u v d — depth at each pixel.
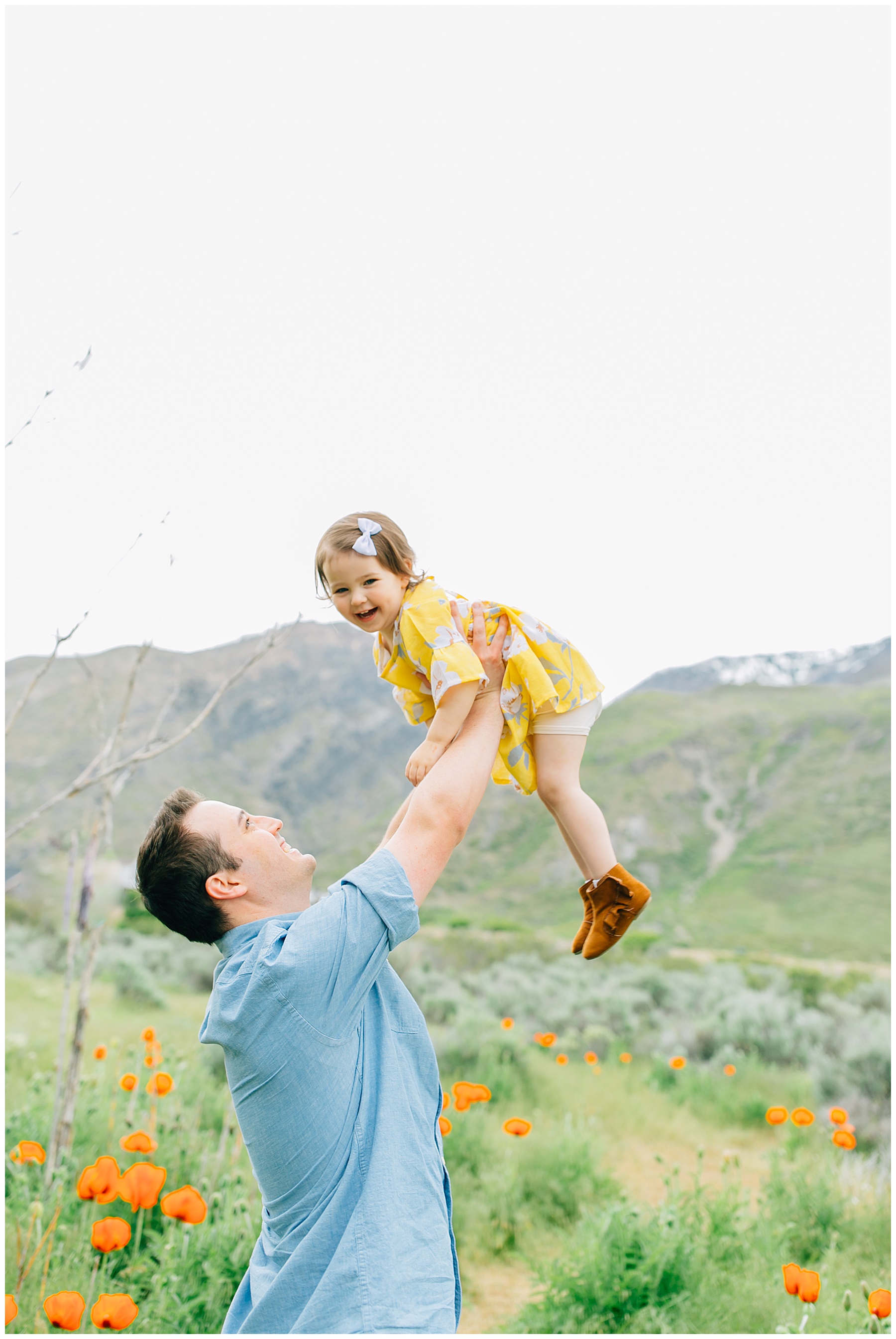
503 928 20.55
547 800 2.16
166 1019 8.88
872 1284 4.18
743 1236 4.31
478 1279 4.27
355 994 1.49
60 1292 2.86
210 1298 3.14
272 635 4.05
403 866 1.58
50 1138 4.12
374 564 2.14
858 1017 9.80
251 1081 1.46
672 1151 6.33
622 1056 8.30
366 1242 1.37
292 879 1.72
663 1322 3.42
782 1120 5.29
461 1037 8.03
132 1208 3.66
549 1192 5.09
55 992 9.66
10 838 3.66
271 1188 1.50
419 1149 1.50
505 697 2.05
